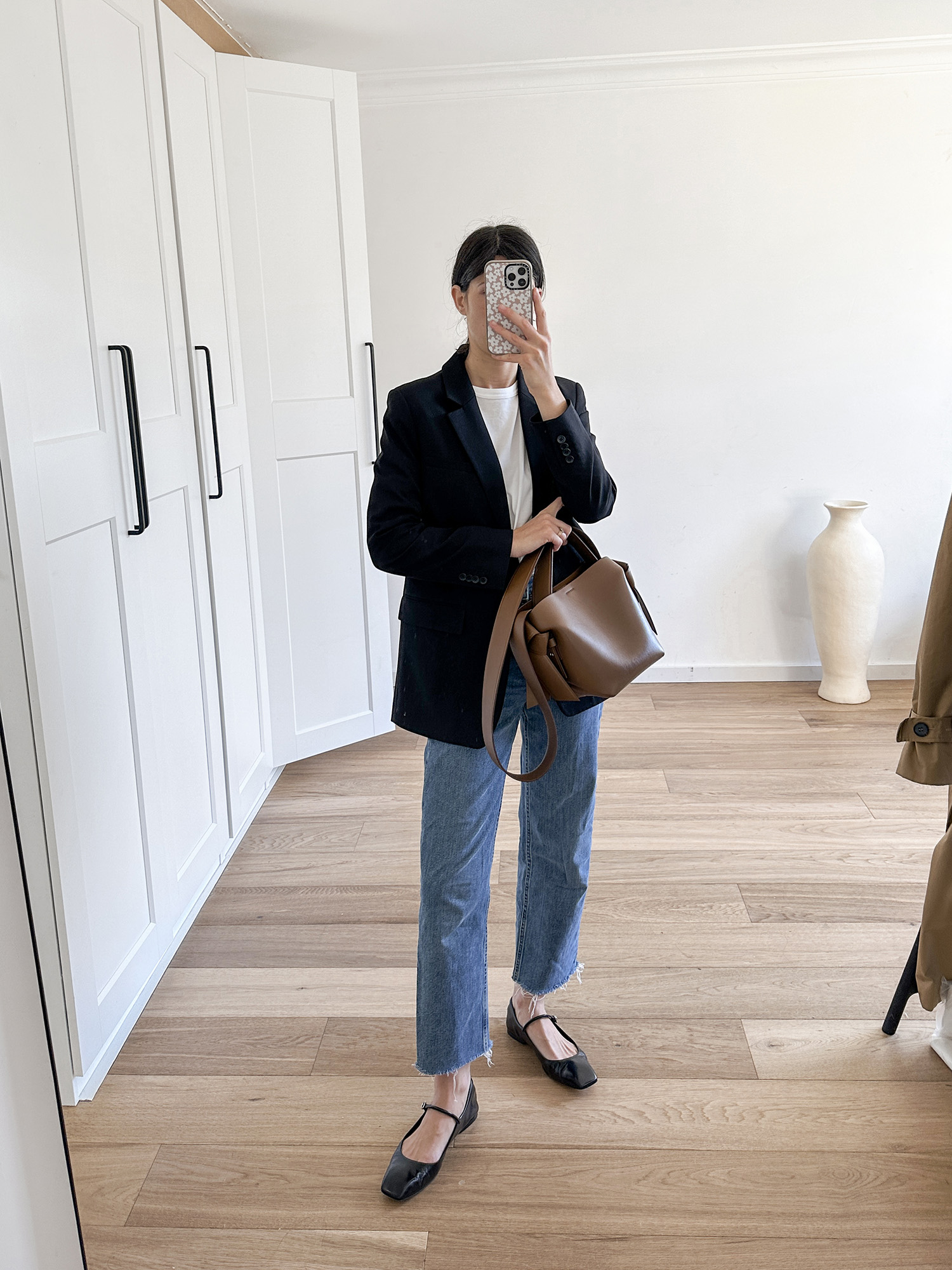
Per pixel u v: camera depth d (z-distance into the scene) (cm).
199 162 251
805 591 404
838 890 242
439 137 377
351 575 327
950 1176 154
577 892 170
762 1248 142
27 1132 95
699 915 231
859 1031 189
